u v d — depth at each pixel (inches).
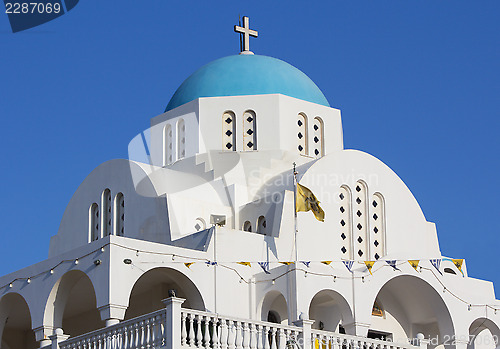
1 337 1562.5
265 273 1499.8
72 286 1471.5
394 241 1674.5
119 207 1668.3
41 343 1457.9
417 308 1652.3
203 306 1444.4
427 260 1568.7
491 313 1620.3
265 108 1729.8
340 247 1614.2
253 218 1627.7
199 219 1614.2
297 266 1456.7
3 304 1557.6
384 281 1523.1
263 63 1806.1
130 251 1398.9
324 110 1786.4
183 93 1800.0
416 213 1712.6
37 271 1493.6
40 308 1469.0
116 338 1304.1
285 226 1567.4
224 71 1791.3
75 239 1723.7
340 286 1486.2
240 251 1508.4
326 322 1574.8
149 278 1487.5
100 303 1371.8
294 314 1440.7
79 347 1355.8
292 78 1795.0
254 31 1904.5
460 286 1622.8
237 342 1290.6
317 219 1539.1
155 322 1261.1
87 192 1723.7
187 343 1258.0
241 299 1486.2
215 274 1470.2
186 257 1446.9
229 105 1736.0
